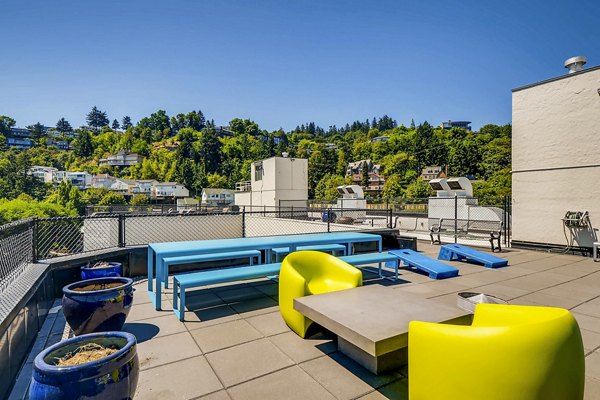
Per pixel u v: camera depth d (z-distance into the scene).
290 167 26.23
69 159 136.62
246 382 2.68
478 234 12.18
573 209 8.62
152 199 99.44
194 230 11.45
